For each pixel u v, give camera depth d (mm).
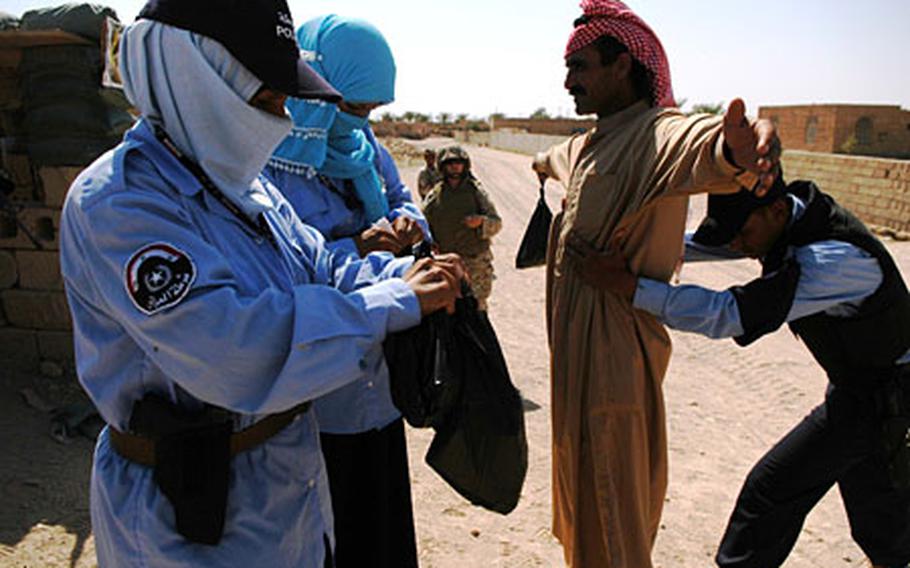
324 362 1479
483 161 36156
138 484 1574
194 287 1401
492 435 1834
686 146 2062
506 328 7488
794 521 2771
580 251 2377
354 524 2432
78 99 4480
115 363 1562
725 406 5465
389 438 2441
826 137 30781
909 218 15680
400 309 1588
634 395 2383
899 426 2469
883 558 2820
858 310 2416
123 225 1409
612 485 2408
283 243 1771
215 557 1563
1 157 4590
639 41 2309
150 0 1514
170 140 1570
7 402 4242
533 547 3473
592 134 2514
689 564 3410
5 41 4344
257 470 1640
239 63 1525
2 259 4617
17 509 3273
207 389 1444
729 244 2514
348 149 2715
